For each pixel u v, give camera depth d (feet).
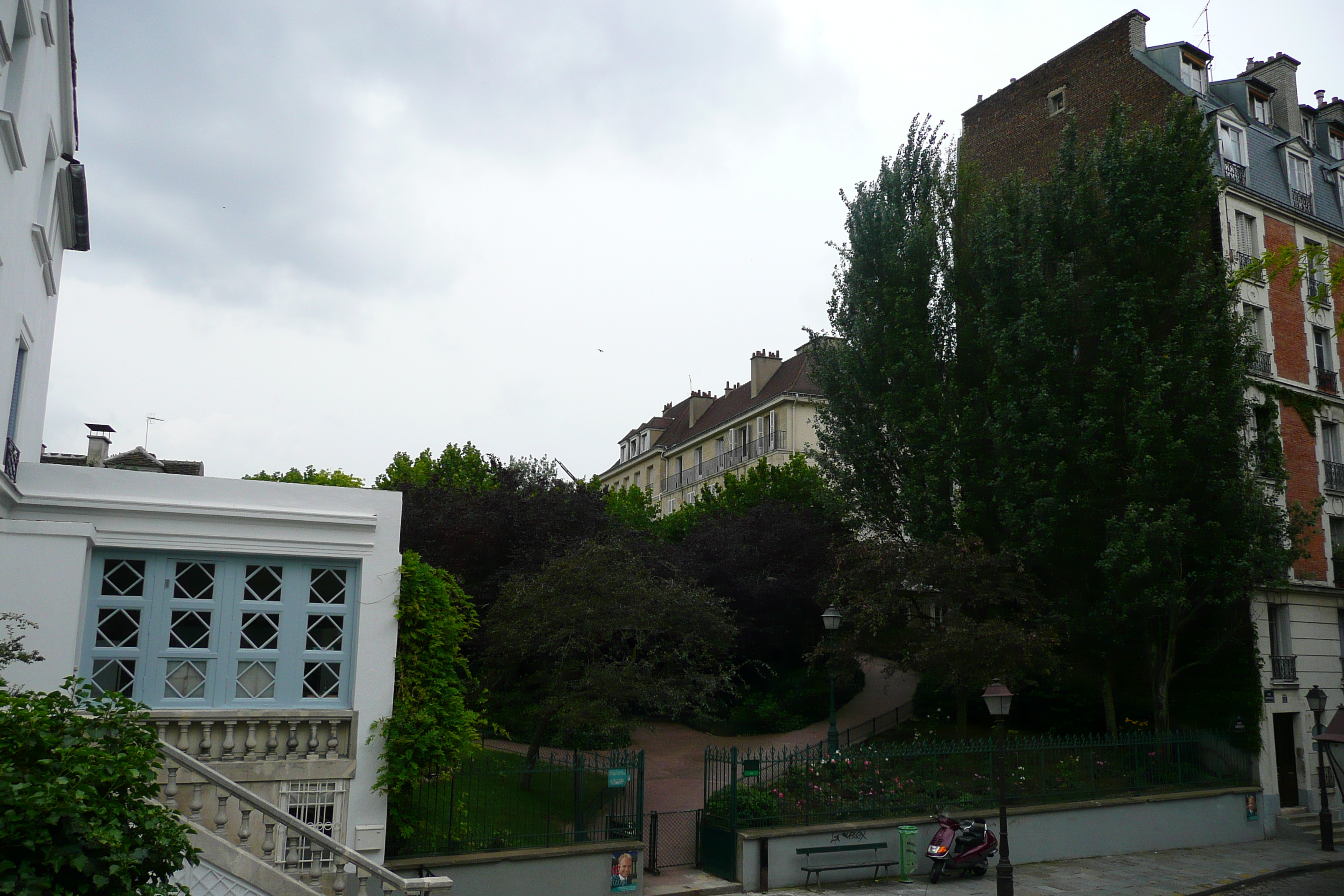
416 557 43.32
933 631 73.92
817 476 116.67
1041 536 73.82
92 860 17.66
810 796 58.23
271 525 40.37
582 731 66.64
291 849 37.58
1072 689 87.71
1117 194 78.02
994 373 80.02
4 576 33.27
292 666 40.42
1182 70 100.63
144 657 38.24
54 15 41.06
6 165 34.86
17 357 41.50
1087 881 57.93
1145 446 70.85
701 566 102.68
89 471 38.55
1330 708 86.84
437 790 46.70
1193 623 83.05
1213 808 73.15
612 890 48.08
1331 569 91.56
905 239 86.84
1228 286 75.82
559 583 65.16
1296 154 102.01
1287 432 91.91
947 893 53.93
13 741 18.85
